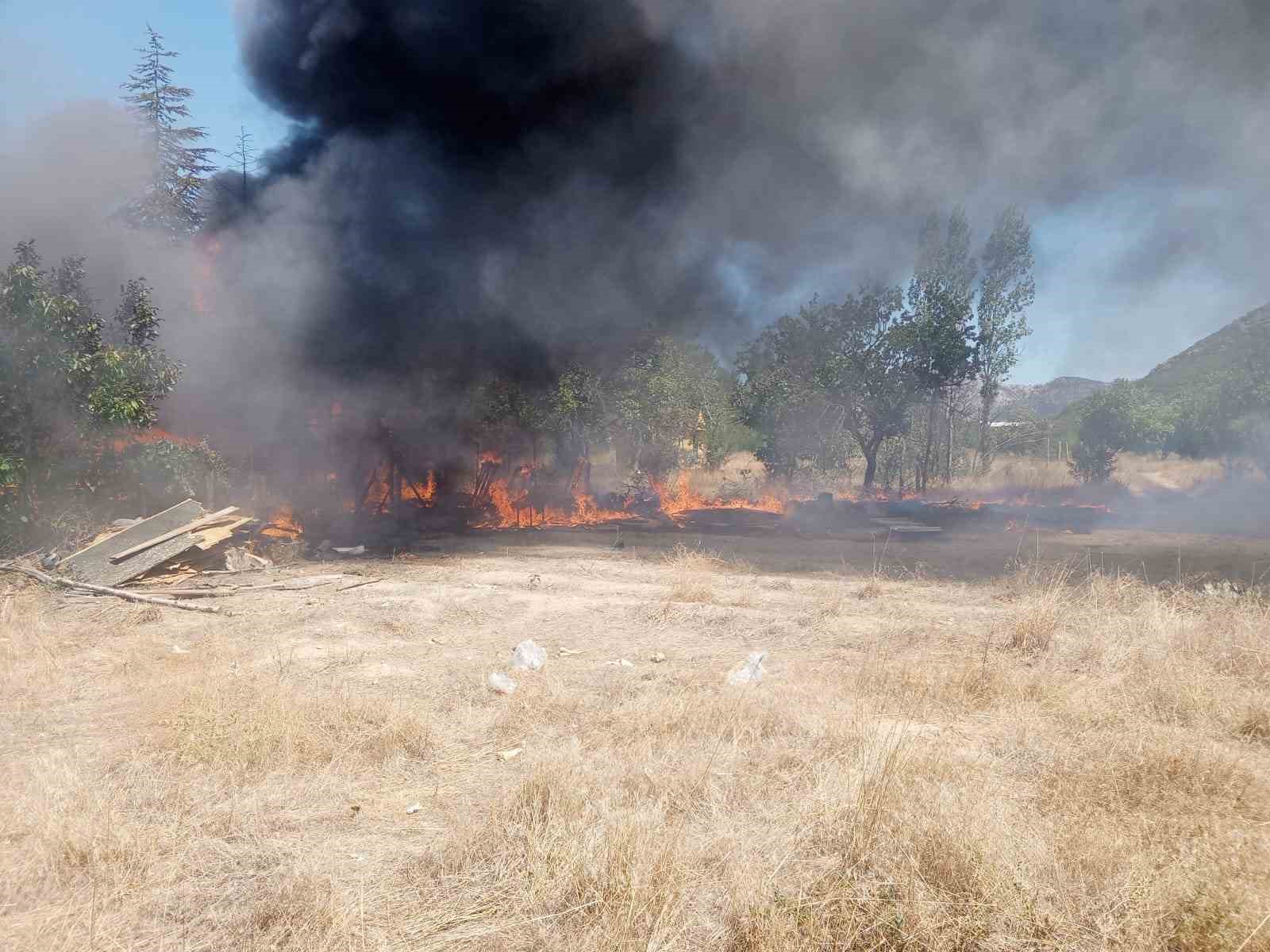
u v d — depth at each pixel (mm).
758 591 9672
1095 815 3654
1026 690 5570
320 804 4062
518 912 2996
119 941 2867
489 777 4418
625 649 7477
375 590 9836
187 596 9438
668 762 4402
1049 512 18438
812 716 5078
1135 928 2736
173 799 4055
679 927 2861
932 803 3574
